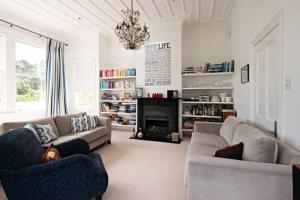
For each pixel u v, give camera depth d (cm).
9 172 143
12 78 399
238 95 369
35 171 148
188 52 485
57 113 489
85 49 536
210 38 470
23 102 434
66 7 376
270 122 210
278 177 127
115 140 426
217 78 463
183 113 463
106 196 195
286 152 141
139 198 192
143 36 301
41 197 153
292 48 156
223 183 138
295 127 151
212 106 452
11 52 397
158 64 465
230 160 145
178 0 353
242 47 327
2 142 144
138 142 409
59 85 500
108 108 529
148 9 387
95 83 530
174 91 441
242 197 134
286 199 126
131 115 523
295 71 151
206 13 414
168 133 448
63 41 535
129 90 536
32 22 443
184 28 484
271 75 209
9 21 393
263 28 221
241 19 332
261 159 147
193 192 145
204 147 230
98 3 361
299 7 145
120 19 436
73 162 154
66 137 304
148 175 245
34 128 265
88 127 363
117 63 558
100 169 173
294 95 153
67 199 156
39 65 472
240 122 250
